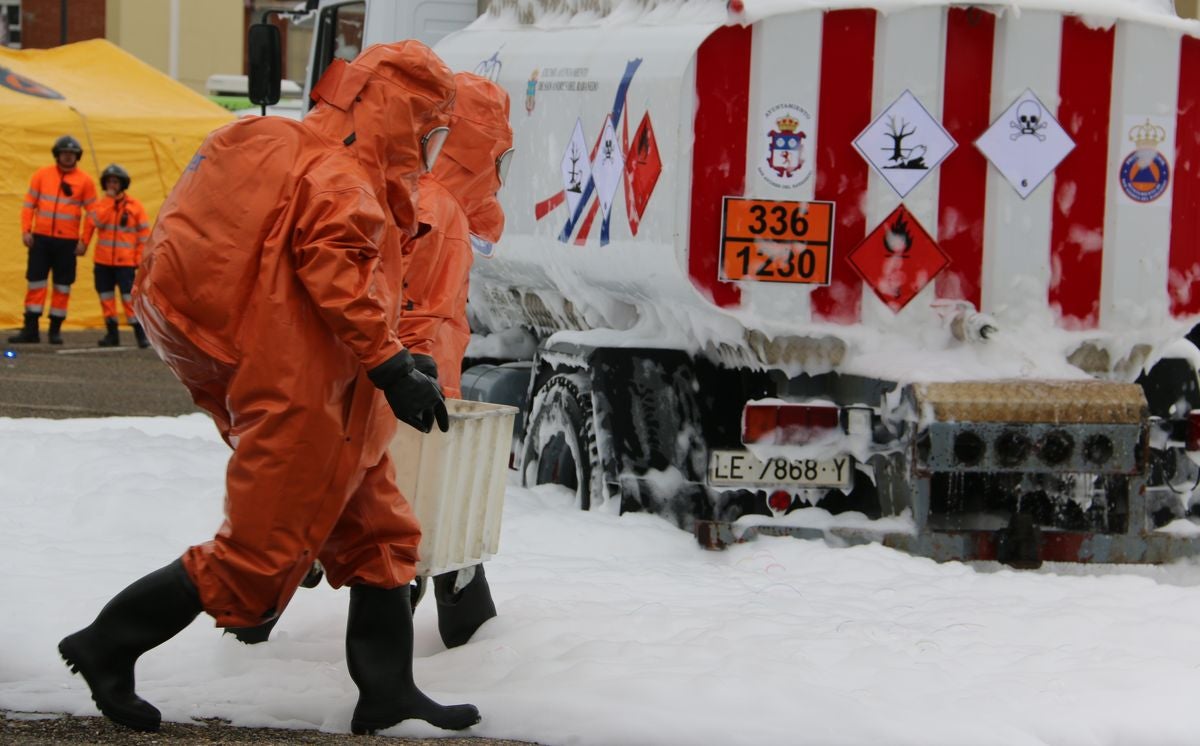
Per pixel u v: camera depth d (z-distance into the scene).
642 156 21.80
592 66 23.47
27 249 55.84
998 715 14.31
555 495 24.02
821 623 17.64
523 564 20.31
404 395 12.94
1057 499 21.75
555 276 24.83
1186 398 22.78
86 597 17.41
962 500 21.77
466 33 28.98
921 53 21.59
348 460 13.20
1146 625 17.67
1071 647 16.88
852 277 21.69
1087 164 22.16
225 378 13.27
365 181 13.14
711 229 21.20
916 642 16.84
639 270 22.03
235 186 12.99
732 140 21.19
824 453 21.72
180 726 13.90
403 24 30.80
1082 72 22.02
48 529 21.64
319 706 14.39
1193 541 21.59
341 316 12.71
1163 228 22.41
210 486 23.81
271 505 12.98
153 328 13.29
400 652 13.98
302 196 12.96
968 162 21.88
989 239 21.97
